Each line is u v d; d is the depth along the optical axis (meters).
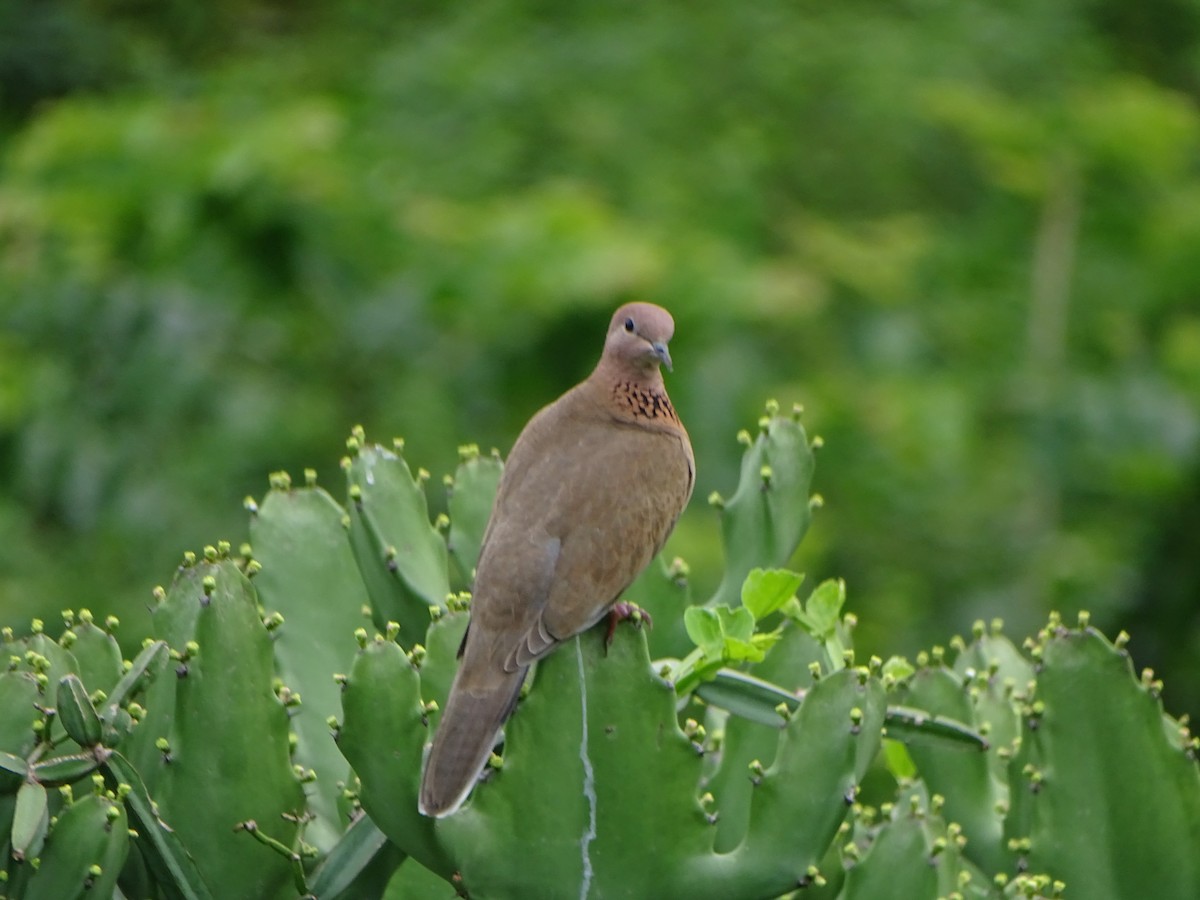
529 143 18.22
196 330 13.42
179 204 14.40
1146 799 6.12
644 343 6.73
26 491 13.00
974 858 6.57
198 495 13.13
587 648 5.05
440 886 5.93
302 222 14.62
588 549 5.98
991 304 18.22
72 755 5.30
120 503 12.94
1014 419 16.83
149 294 13.37
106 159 15.15
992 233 18.97
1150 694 6.15
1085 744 6.15
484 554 5.98
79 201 14.34
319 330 14.55
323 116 15.71
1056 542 15.45
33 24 19.70
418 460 13.97
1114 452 16.28
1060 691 6.16
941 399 16.05
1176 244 18.38
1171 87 22.62
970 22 20.75
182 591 5.69
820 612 6.21
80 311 13.24
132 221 14.52
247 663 5.38
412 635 6.26
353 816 5.92
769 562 6.57
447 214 15.41
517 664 5.60
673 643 6.59
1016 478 16.12
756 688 5.60
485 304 14.59
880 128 19.55
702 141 18.61
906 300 17.58
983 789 6.58
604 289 14.52
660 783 5.05
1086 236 18.67
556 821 5.06
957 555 15.46
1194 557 15.73
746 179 18.11
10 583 12.62
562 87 18.66
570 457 6.29
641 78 18.91
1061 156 18.23
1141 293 18.36
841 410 15.50
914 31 20.67
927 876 5.80
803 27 20.09
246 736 5.36
